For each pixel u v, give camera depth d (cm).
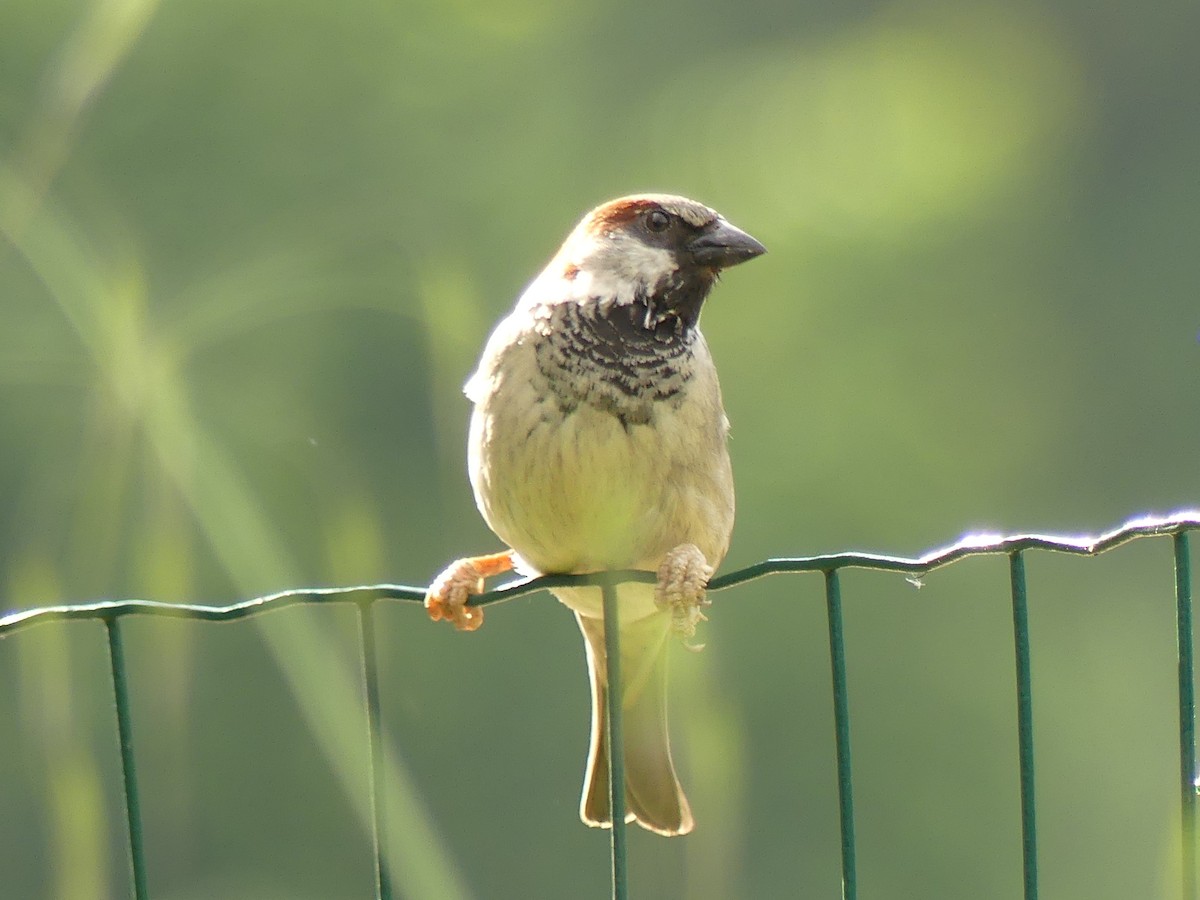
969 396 2036
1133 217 2267
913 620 1728
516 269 1825
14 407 1296
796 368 1961
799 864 1611
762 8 2220
